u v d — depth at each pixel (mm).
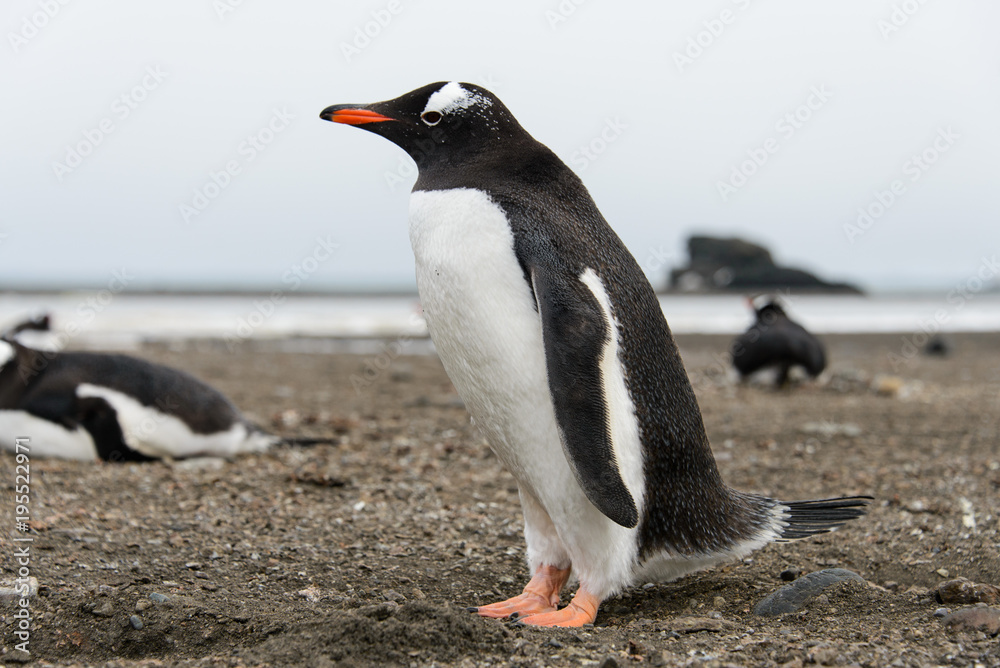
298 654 2879
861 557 4359
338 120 3768
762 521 3814
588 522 3371
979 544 4254
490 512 5191
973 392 11422
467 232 3338
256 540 4520
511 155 3541
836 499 4012
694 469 3580
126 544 4320
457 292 3346
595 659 2930
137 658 3131
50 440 6242
